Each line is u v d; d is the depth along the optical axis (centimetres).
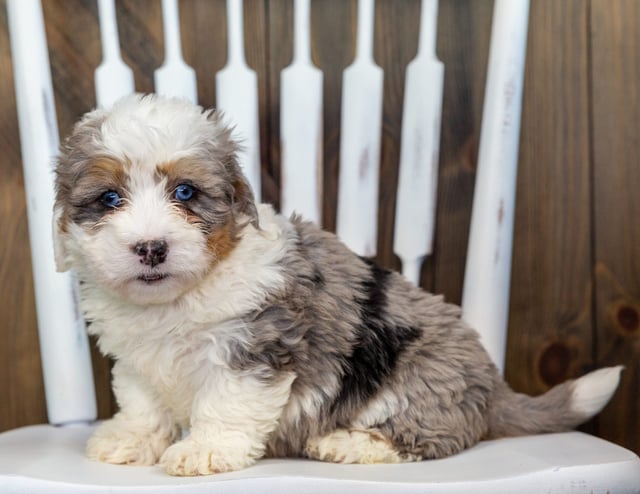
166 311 69
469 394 73
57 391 81
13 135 90
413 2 92
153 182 67
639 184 94
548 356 95
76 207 68
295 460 71
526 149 94
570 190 94
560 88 93
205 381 69
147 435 72
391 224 93
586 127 94
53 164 77
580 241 94
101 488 61
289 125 86
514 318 94
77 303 81
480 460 67
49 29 90
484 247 83
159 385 71
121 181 67
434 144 87
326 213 93
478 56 93
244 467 66
